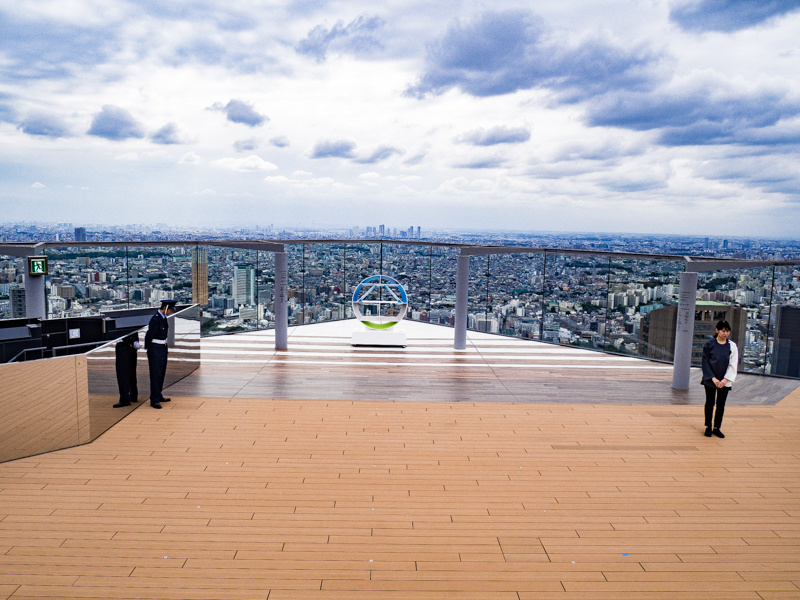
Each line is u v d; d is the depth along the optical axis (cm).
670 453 548
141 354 659
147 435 569
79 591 305
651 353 966
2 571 324
